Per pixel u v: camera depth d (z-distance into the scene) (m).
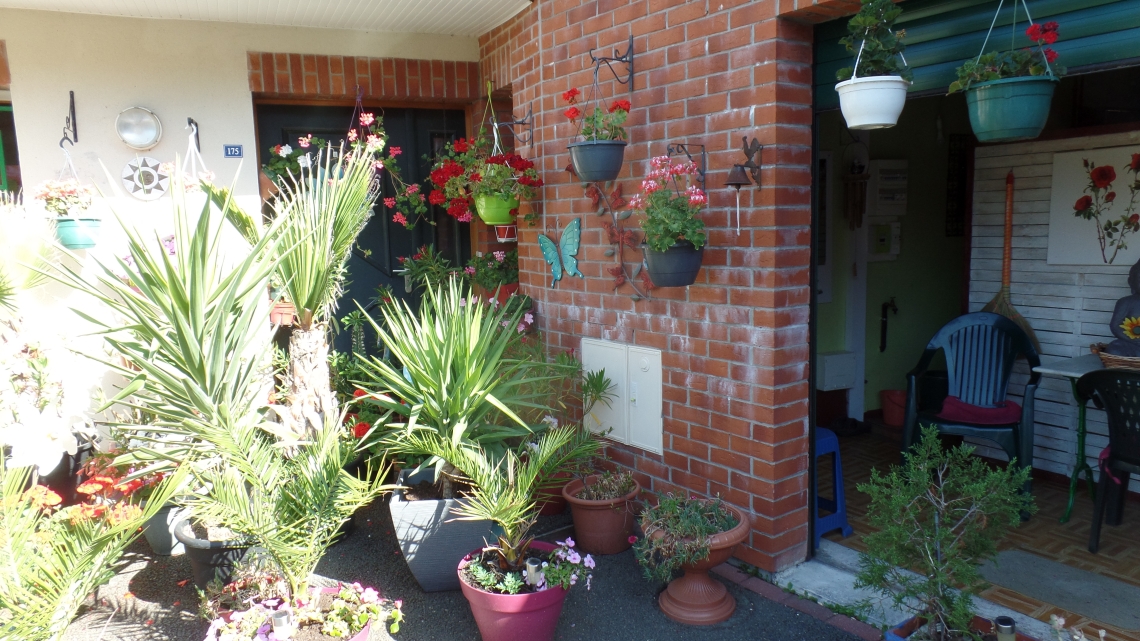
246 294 2.73
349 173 3.51
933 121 5.60
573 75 4.12
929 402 4.81
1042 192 4.26
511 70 4.82
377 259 5.39
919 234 5.66
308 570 2.86
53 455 4.02
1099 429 4.12
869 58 2.61
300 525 2.79
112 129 4.42
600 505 3.57
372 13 4.57
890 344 5.64
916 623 2.46
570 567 2.85
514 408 3.85
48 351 4.19
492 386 3.36
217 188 4.27
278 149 4.85
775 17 3.02
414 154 5.46
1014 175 4.38
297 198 3.38
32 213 4.01
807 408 3.32
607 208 3.96
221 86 4.66
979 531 2.42
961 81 2.38
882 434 5.43
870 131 5.32
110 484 3.30
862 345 5.46
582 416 4.29
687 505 3.14
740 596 3.20
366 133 5.23
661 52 3.56
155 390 2.63
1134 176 3.85
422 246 5.50
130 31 4.41
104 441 4.37
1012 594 3.11
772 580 3.28
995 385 4.19
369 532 4.04
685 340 3.58
